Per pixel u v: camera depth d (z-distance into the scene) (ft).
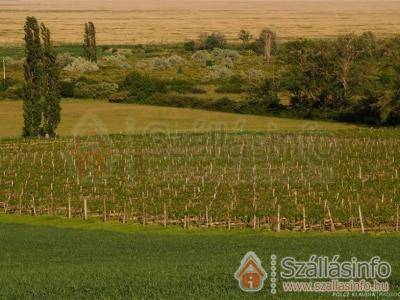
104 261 157.99
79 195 255.29
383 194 246.68
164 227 220.43
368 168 294.87
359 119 440.45
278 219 216.13
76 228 218.18
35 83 378.12
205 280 130.52
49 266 150.61
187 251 173.37
